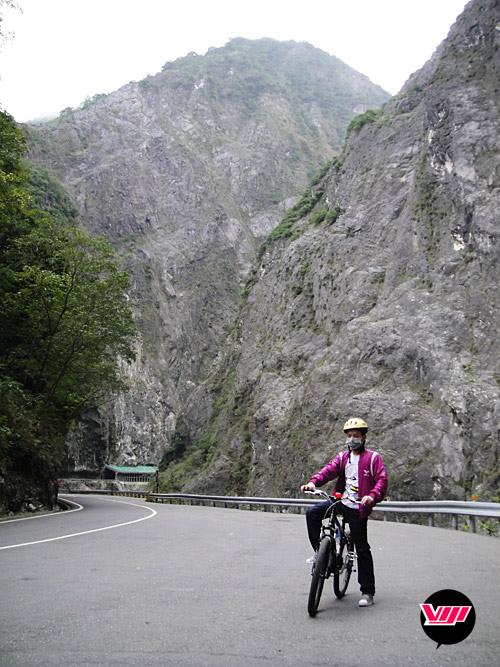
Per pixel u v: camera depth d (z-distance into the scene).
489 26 59.41
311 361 58.53
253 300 81.62
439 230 53.31
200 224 144.12
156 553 8.70
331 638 4.19
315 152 183.88
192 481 66.12
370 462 5.61
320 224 73.69
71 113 164.25
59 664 3.57
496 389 40.91
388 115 72.62
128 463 100.38
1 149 23.52
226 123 182.50
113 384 30.05
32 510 20.55
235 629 4.39
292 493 50.09
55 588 5.89
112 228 133.50
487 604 5.36
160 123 163.75
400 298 52.12
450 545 10.80
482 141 53.12
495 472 37.25
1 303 24.73
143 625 4.47
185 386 119.81
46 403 27.38
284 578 6.68
